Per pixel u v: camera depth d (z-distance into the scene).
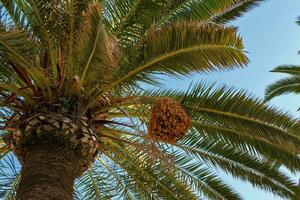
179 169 9.59
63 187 6.88
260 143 8.62
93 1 7.10
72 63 7.68
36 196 6.61
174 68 7.65
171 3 8.62
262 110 8.20
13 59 7.34
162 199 9.53
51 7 7.84
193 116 8.62
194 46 7.38
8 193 9.67
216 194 9.56
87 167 7.75
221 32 7.23
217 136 8.73
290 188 9.25
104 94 8.06
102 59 7.15
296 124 8.14
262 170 9.31
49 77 7.84
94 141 7.73
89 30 7.02
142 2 8.56
